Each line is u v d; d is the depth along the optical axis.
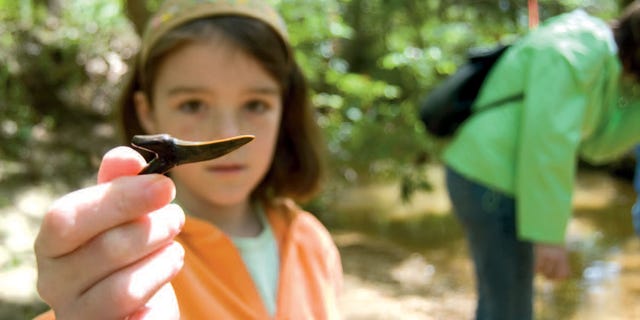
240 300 1.30
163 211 0.70
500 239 2.46
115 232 0.66
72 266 0.66
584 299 4.44
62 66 6.63
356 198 7.50
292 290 1.43
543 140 2.23
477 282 2.60
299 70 1.74
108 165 0.67
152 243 0.67
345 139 5.18
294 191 1.80
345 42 6.84
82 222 0.65
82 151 6.37
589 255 5.50
